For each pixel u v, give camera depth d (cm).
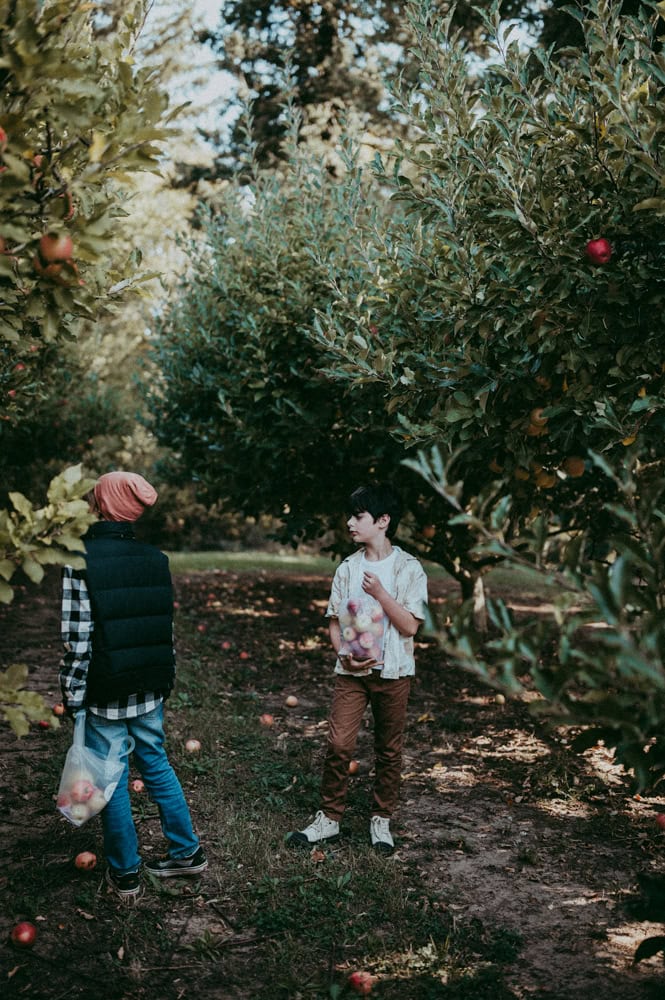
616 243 399
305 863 391
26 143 226
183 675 726
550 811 468
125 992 299
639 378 394
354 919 350
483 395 446
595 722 220
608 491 659
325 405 733
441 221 456
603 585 200
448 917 355
